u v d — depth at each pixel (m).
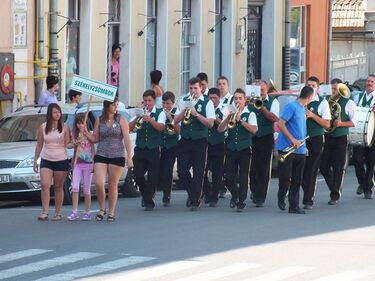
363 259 21.88
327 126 29.78
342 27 73.88
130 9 46.75
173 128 29.56
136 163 29.42
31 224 26.66
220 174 30.48
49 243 23.66
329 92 31.08
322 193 34.81
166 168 30.44
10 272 20.33
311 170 29.97
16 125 32.94
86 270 20.48
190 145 29.52
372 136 32.78
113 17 46.09
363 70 73.88
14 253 22.34
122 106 33.97
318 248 23.16
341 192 34.59
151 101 29.25
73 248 22.98
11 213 28.95
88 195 27.61
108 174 27.27
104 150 27.17
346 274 20.27
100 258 21.78
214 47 53.66
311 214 28.95
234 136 29.42
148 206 29.52
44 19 41.38
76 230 25.62
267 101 30.36
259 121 30.33
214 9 53.25
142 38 47.78
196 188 29.50
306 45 63.88
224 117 29.77
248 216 28.36
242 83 56.06
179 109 29.72
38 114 33.28
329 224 26.95
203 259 21.69
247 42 57.16
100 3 44.78
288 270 20.58
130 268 20.69
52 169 27.42
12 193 30.58
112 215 27.34
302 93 29.02
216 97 30.58
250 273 20.23
